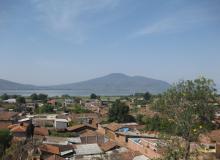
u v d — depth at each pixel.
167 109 16.56
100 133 70.88
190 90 16.06
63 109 120.75
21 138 51.53
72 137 63.38
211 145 35.03
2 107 117.44
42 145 45.28
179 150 15.69
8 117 76.56
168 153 15.83
